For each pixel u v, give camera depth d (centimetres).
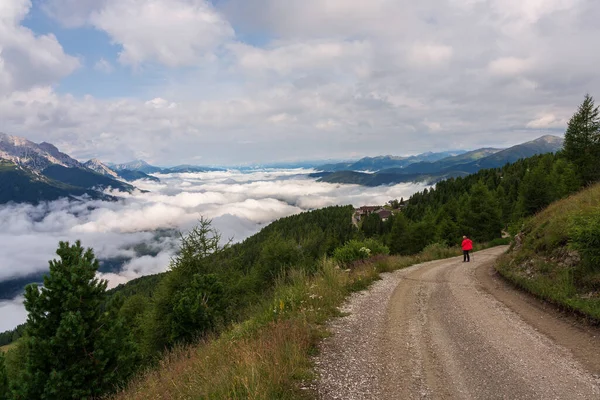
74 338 1342
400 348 693
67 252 1552
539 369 577
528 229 1669
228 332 928
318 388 514
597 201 1188
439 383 539
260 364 540
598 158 4044
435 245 3366
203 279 1998
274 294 1122
